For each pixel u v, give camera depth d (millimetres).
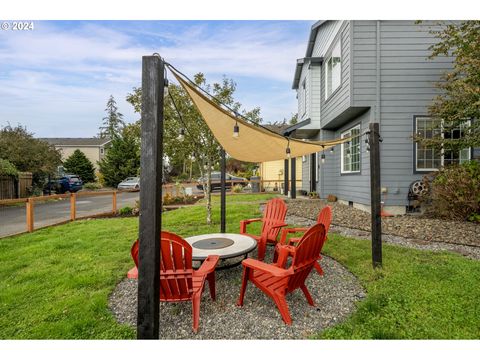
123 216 9625
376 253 3893
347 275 3807
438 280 3439
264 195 14742
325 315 2879
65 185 20188
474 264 3924
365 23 7711
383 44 7715
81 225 7656
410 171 7801
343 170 10312
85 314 2895
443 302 2918
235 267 4332
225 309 3057
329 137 11289
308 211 8516
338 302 3125
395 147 7805
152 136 1948
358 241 5230
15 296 3318
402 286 3295
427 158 7879
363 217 7305
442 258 4199
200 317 2904
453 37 6695
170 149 7688
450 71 7516
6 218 9438
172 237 2549
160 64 1997
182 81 2754
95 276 3855
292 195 12000
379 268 3844
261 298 3303
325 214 4211
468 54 6109
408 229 5934
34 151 16656
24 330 2682
